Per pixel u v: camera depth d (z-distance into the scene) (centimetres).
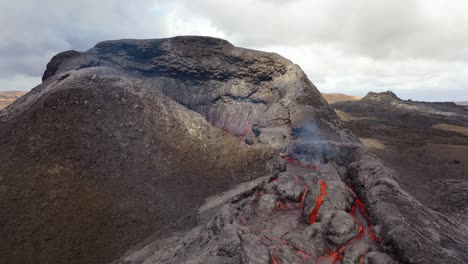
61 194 1773
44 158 1961
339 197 1442
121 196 1884
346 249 1141
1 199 1688
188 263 1001
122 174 2047
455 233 1189
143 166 2180
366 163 1741
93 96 2484
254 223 1440
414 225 1138
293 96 3606
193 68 4544
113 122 2383
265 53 4338
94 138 2197
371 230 1222
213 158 2525
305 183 1773
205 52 4581
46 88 2778
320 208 1400
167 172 2219
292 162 2569
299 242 1220
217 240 1102
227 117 4238
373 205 1347
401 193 1419
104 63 4544
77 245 1540
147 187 2017
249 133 3566
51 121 2197
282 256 1145
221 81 4503
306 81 4028
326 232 1256
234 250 1006
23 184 1795
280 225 1414
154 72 4675
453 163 3022
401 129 4891
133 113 2545
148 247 1476
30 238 1525
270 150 2714
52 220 1627
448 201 2117
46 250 1491
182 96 4472
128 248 1560
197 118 2917
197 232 1314
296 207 1594
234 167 2456
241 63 4419
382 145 3734
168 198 1978
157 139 2469
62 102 2336
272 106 3647
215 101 4400
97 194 1844
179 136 2606
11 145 2050
